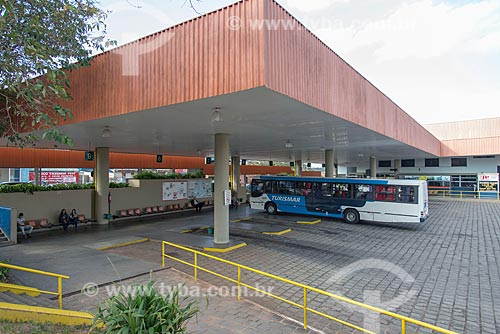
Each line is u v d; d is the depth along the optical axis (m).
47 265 9.38
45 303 6.41
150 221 19.64
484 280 8.84
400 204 17.05
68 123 10.08
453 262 10.63
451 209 25.77
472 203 30.42
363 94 11.38
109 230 16.48
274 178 21.78
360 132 12.98
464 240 14.17
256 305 6.89
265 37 6.02
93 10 7.66
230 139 15.34
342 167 52.44
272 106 7.83
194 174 27.83
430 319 6.47
